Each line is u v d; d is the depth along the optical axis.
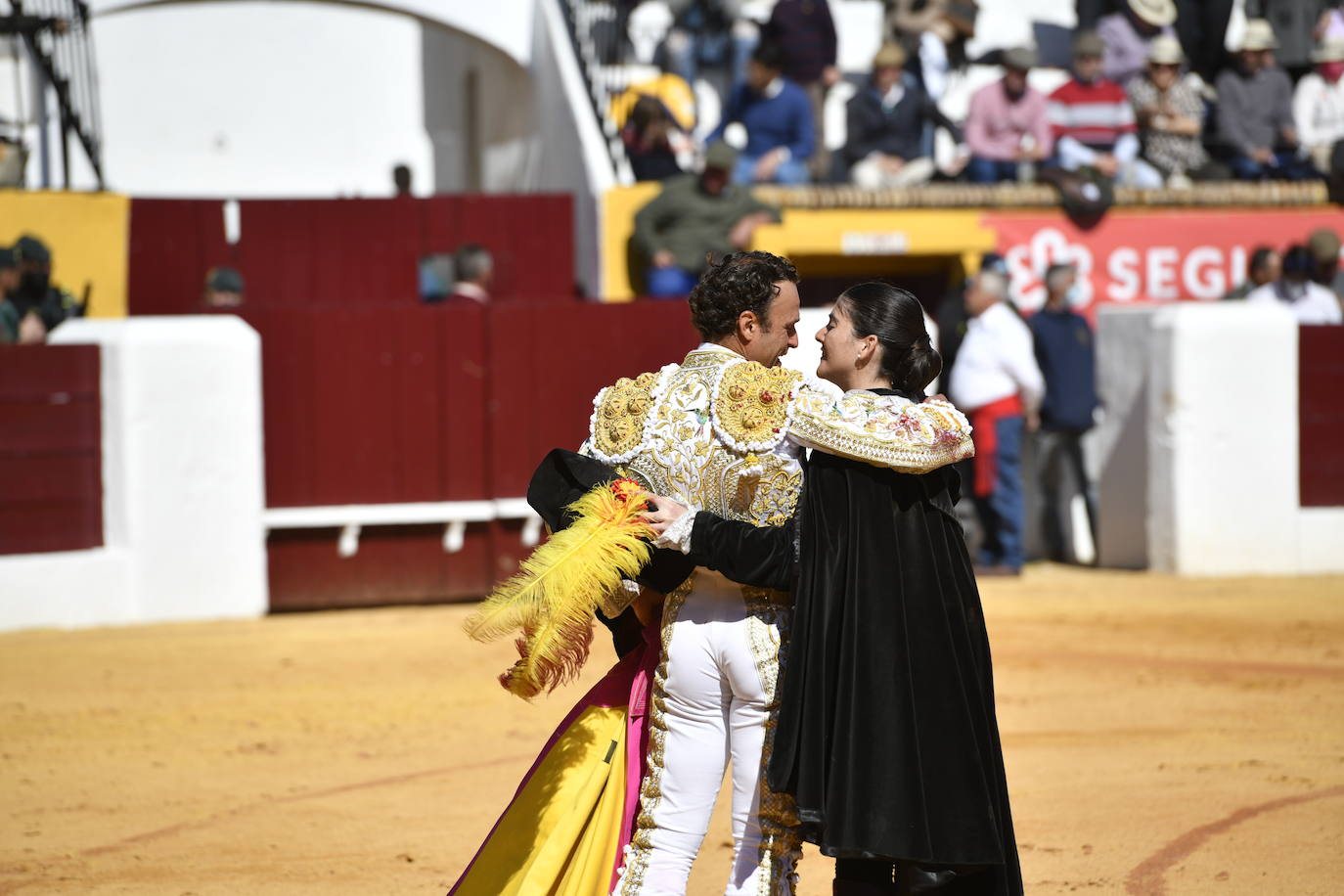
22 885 14.70
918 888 10.33
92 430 29.64
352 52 57.91
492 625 10.51
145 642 27.45
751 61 39.88
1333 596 31.38
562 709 22.17
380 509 31.61
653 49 45.28
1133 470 35.09
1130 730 20.61
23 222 36.09
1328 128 43.75
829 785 10.14
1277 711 21.59
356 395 31.66
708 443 10.61
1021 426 34.62
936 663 10.33
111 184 55.72
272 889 14.50
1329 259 37.06
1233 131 42.38
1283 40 44.19
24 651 26.55
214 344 29.88
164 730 21.11
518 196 39.91
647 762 10.80
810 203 38.41
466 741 20.36
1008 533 33.97
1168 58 41.78
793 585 10.44
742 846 10.53
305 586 31.30
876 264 40.94
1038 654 25.61
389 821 16.77
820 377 11.18
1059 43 47.47
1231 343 34.03
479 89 51.03
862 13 46.81
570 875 10.64
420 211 39.69
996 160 40.56
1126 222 40.25
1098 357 35.78
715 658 10.53
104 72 55.72
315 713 22.02
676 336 32.62
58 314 31.95
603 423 10.92
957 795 10.20
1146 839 15.74
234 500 30.06
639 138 39.22
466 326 32.09
